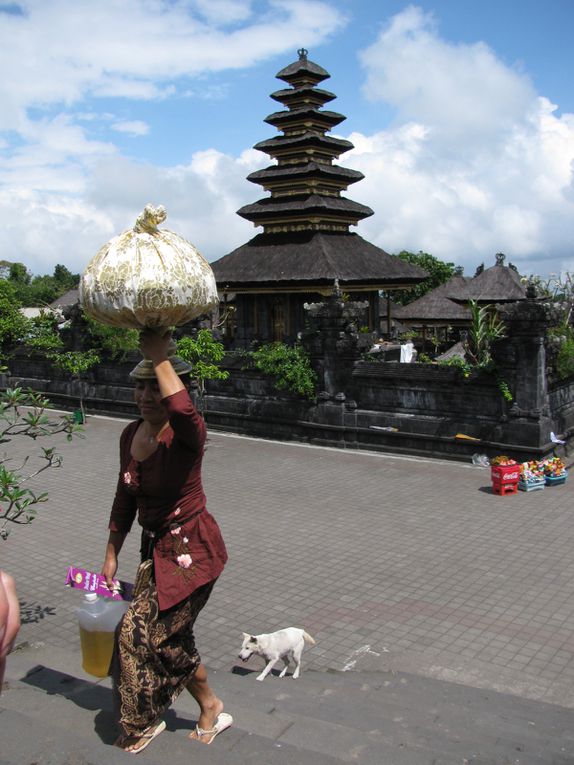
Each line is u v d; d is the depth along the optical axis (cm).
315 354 2427
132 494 445
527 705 802
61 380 3325
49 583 1291
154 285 394
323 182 3834
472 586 1235
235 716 584
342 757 514
